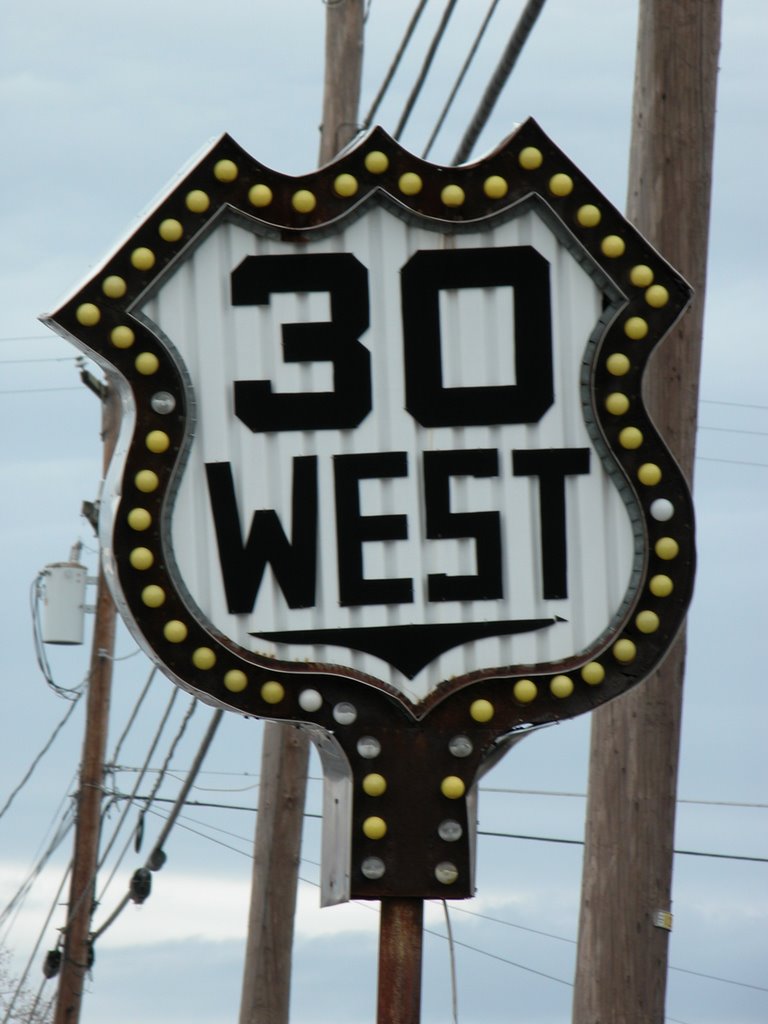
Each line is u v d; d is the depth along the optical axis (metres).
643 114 35.97
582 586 25.52
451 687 25.22
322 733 25.19
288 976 52.47
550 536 25.55
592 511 25.62
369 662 25.23
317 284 25.80
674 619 25.48
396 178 25.95
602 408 25.77
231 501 25.31
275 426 25.50
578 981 35.25
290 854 52.66
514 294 25.91
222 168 25.75
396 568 25.41
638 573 25.52
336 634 25.22
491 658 25.33
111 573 25.42
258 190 25.75
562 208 26.03
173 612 25.08
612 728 35.34
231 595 25.17
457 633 25.34
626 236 26.03
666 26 35.91
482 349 25.83
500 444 25.69
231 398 25.50
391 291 25.84
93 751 72.38
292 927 52.66
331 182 25.91
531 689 25.28
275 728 53.12
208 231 25.75
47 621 71.25
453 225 25.97
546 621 25.42
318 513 25.42
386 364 25.73
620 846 34.94
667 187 35.56
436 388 25.70
